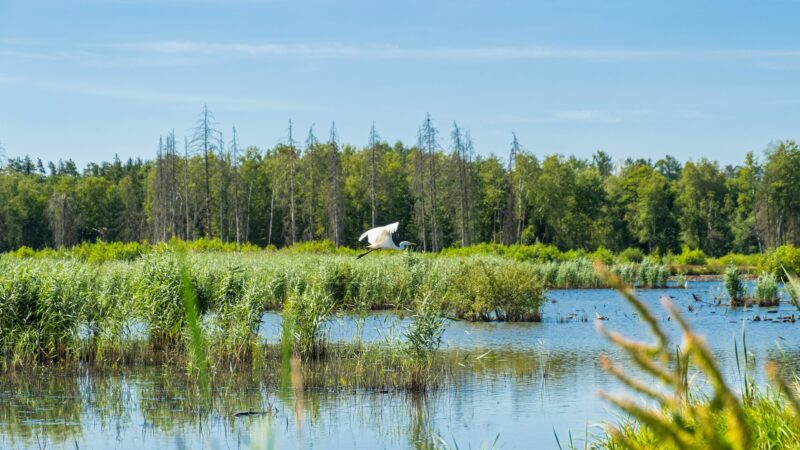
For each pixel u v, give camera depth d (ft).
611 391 53.16
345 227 326.24
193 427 44.91
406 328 60.13
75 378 59.26
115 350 66.64
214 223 322.55
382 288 105.81
